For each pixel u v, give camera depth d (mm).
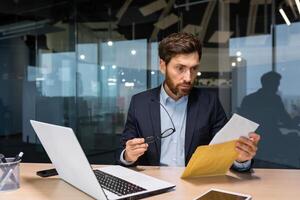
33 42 3375
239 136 1014
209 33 2986
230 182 1031
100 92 3336
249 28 2893
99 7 3279
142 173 1122
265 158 2842
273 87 2859
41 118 3406
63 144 845
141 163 1318
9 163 982
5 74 3375
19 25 3352
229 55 2953
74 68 3379
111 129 3307
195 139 1315
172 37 1257
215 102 1396
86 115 3371
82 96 3375
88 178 823
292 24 2762
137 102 1424
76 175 899
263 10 2848
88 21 3318
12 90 3393
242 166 1125
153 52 3156
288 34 2783
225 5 2941
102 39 3297
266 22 2844
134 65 3211
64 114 3404
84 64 3359
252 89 2912
